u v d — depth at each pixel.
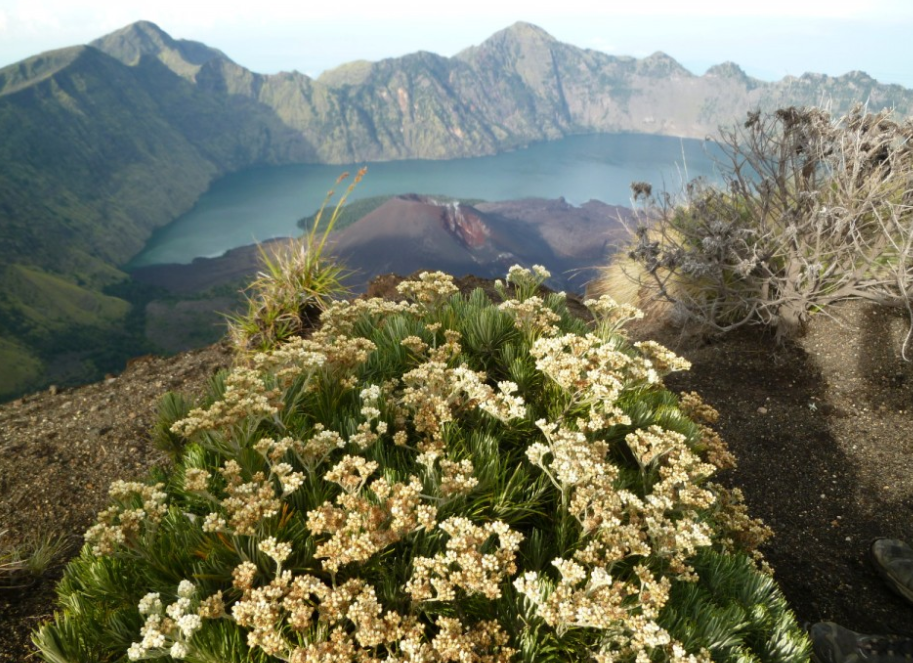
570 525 2.63
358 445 2.76
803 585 4.04
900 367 6.06
